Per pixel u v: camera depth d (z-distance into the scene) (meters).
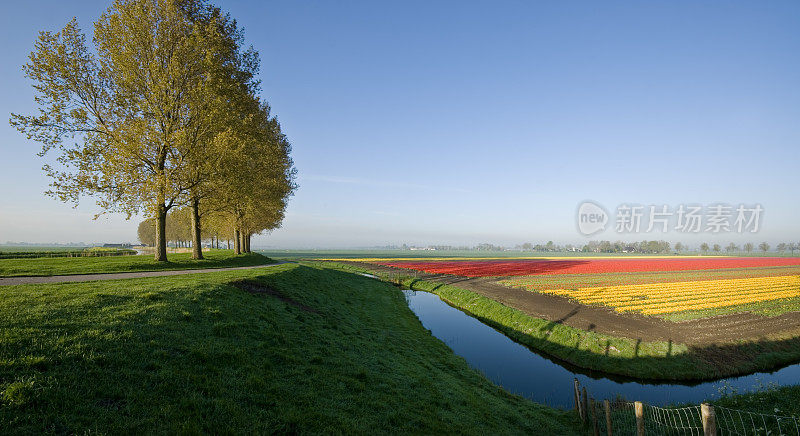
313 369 11.43
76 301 11.81
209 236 84.25
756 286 41.16
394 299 38.03
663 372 18.97
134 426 6.59
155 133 26.22
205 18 31.28
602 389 17.61
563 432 11.56
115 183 26.11
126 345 9.29
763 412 11.05
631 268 69.94
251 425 7.63
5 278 19.16
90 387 7.34
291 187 56.69
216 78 30.03
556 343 23.27
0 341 8.03
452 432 9.78
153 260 30.56
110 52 26.27
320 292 27.61
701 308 29.56
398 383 12.63
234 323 12.74
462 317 32.78
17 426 5.90
